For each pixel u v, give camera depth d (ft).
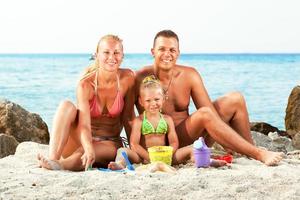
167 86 21.58
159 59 21.11
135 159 20.06
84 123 19.80
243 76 117.60
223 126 19.94
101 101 20.66
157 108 20.43
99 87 20.45
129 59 189.06
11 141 27.27
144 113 20.61
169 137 20.52
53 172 17.94
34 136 31.42
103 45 20.13
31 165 19.79
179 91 21.70
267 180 16.26
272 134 34.32
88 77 20.63
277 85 97.81
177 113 21.93
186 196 14.90
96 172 17.44
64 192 15.23
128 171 18.06
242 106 21.65
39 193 15.16
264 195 14.92
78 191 15.28
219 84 100.53
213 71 132.57
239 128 21.84
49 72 128.26
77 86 20.66
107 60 20.03
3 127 30.73
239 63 164.76
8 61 182.70
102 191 15.24
